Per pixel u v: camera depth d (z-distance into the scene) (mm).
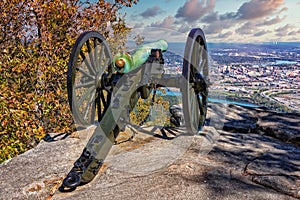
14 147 3854
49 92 3908
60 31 4246
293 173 2025
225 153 2387
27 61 4082
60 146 2676
